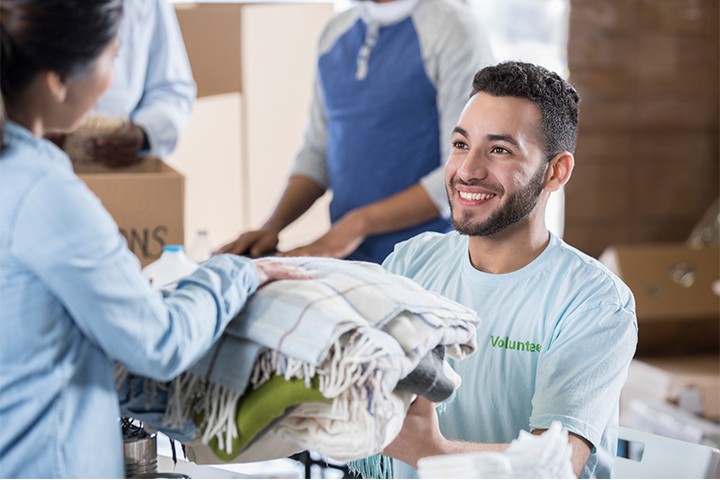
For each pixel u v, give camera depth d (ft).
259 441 5.32
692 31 15.40
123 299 4.43
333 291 5.12
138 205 9.12
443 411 6.55
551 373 6.06
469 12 10.54
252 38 12.45
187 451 5.79
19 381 4.45
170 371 4.59
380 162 10.84
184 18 12.23
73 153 9.60
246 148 12.58
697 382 12.90
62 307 4.52
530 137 6.22
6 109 4.56
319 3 12.77
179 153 12.24
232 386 4.97
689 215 15.78
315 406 4.98
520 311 6.40
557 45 15.30
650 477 7.34
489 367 6.45
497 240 6.48
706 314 13.83
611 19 15.15
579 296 6.25
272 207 12.82
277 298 5.07
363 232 10.22
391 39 10.59
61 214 4.34
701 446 7.18
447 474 4.44
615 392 6.11
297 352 4.80
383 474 6.58
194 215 12.41
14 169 4.40
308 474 8.34
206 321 4.74
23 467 4.47
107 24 4.59
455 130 6.40
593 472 6.25
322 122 11.50
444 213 10.39
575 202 15.43
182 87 10.76
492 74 6.34
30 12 4.39
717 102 15.64
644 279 13.78
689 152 15.67
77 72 4.58
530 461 4.56
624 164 15.49
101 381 4.71
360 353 4.78
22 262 4.38
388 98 10.63
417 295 5.34
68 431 4.55
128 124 9.73
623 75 15.30
